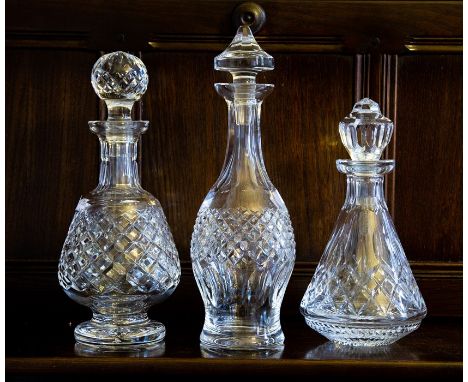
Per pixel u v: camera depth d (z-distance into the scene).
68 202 1.02
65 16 1.00
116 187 0.87
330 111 1.01
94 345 0.87
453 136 1.01
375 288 0.85
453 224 1.02
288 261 0.86
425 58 1.01
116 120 0.87
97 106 1.01
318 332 0.91
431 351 0.86
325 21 1.00
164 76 1.01
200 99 1.01
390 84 1.01
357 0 1.00
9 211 1.02
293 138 1.01
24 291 1.02
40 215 1.02
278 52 1.01
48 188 1.02
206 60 1.01
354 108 0.88
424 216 1.02
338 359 0.82
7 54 1.00
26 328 0.96
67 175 1.02
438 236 1.02
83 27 1.00
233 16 1.00
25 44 1.00
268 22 1.00
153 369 0.82
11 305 1.02
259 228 0.84
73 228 0.87
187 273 1.02
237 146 0.86
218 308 0.86
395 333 0.85
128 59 0.87
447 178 1.02
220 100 1.01
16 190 1.01
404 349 0.87
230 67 0.84
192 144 1.02
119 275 0.85
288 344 0.89
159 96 1.01
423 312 0.87
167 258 0.87
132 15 1.00
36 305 1.02
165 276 0.87
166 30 1.00
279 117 1.01
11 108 1.01
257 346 0.85
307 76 1.01
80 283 0.86
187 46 1.00
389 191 1.02
